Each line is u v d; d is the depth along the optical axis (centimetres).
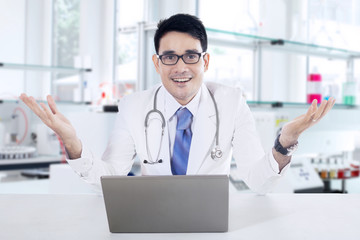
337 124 271
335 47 249
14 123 315
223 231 92
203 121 143
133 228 92
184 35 127
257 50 245
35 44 492
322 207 114
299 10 281
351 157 293
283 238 88
